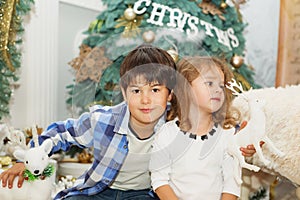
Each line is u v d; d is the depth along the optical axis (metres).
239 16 2.21
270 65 2.70
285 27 2.55
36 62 2.20
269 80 2.69
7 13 1.78
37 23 2.19
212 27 2.00
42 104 2.22
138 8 1.92
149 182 1.36
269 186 1.82
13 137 1.40
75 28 2.36
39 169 1.31
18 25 1.85
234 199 1.24
